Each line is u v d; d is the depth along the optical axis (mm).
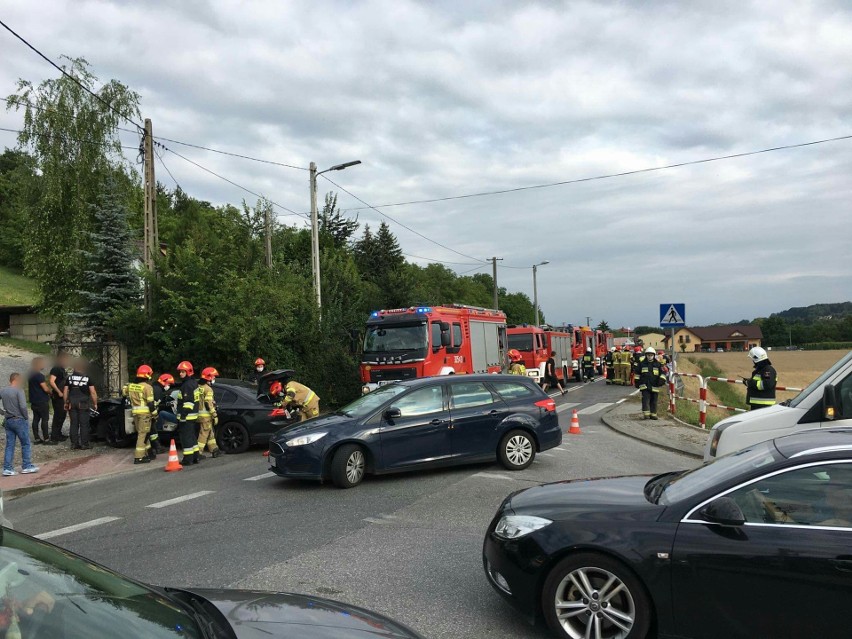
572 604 4027
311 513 7758
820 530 3520
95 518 8031
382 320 18047
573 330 36156
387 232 50375
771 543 3561
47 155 25703
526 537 4203
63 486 10578
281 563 5848
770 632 3535
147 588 2666
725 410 21656
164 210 58062
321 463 9000
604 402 22328
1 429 15094
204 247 20547
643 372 16797
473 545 6258
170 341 17359
